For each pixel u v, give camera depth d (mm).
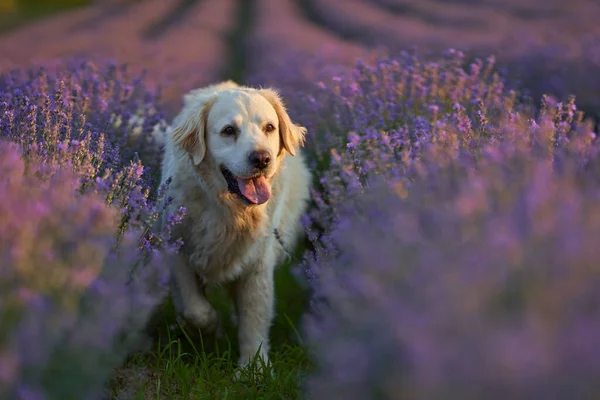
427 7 29719
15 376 2039
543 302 1977
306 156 5941
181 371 3602
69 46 16781
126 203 3631
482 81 5973
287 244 4887
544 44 12422
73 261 2596
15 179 2793
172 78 10555
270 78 10453
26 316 2199
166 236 3756
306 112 6402
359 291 2404
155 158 5113
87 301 2605
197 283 4434
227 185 4156
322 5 32125
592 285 2006
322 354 2699
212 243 4262
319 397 2580
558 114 4379
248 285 4477
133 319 3006
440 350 1790
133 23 27500
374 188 3385
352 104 5570
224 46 20375
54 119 4172
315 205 5523
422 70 6773
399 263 2318
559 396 1703
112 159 4180
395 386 1944
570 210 2279
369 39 18609
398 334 1939
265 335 4441
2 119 4047
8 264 2260
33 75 6109
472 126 4535
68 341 2330
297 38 19141
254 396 3492
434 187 2879
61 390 2320
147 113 5676
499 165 2938
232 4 38031
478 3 30500
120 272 2914
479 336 1819
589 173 3035
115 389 3414
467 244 2230
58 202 2748
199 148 4145
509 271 2057
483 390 1740
